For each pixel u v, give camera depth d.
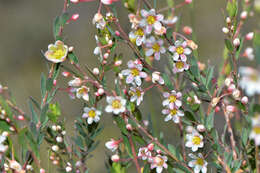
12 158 0.56
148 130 0.59
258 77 0.52
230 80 0.58
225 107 0.59
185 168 0.57
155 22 0.56
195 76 0.58
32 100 0.56
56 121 0.57
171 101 0.57
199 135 0.57
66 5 0.57
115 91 0.57
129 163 0.59
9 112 0.55
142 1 0.59
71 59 0.57
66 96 1.16
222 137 0.58
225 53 0.61
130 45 0.58
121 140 0.57
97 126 0.58
